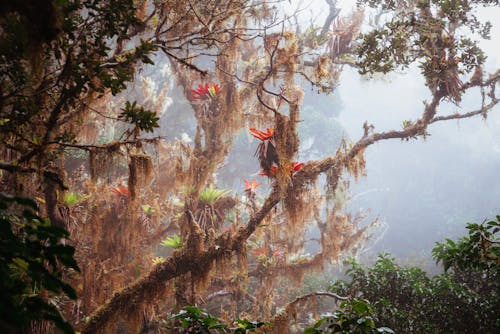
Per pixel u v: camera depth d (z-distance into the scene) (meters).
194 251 7.12
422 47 7.46
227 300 11.12
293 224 7.58
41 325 4.71
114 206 8.38
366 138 8.24
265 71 8.89
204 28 5.51
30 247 1.95
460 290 6.48
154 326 8.13
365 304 3.74
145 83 11.27
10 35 3.23
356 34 9.31
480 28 7.66
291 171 7.24
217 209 8.43
